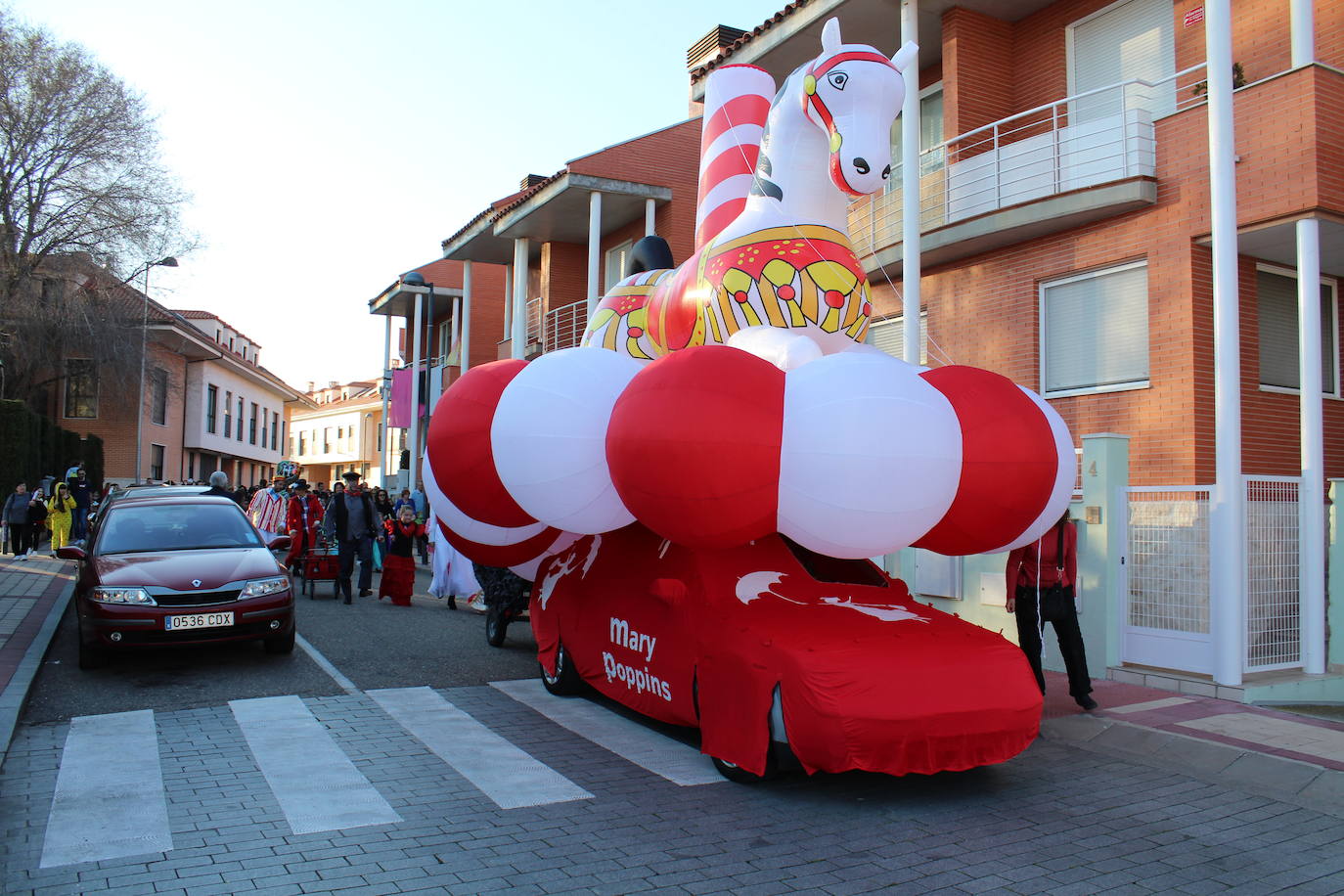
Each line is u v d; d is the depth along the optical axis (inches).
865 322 257.1
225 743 238.4
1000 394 207.3
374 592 579.8
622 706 286.8
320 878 157.9
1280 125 346.9
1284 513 323.6
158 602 315.6
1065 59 467.2
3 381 1082.1
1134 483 397.4
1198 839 185.8
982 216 435.5
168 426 1482.5
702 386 191.3
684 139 732.0
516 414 234.8
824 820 192.1
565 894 153.7
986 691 198.4
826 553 209.8
